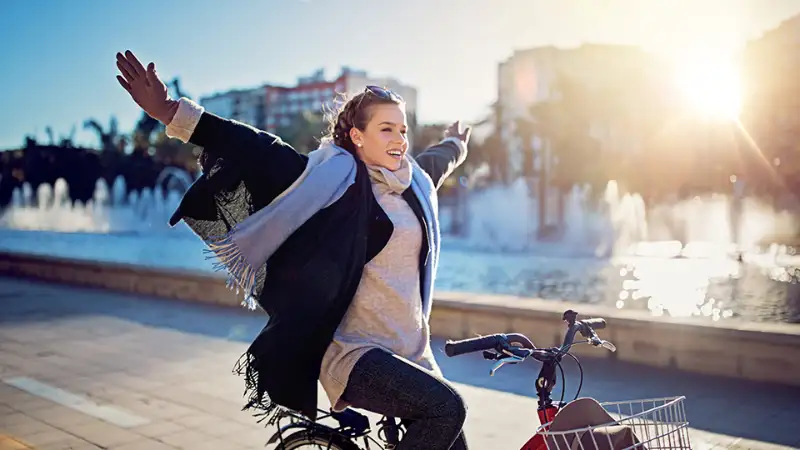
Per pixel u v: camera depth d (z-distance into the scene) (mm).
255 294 2562
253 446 4426
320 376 2520
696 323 6066
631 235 26250
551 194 41062
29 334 7945
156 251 21406
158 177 56438
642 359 6344
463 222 30922
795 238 25438
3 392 5621
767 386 5613
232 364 6531
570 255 19062
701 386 5641
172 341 7566
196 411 5121
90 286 11883
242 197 2541
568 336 2516
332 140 2744
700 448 4301
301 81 83562
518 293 12047
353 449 2607
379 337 2568
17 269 13359
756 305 10477
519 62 58062
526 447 2463
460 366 6434
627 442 2229
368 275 2557
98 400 5402
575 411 2275
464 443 2553
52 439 4543
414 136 56094
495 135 50844
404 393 2334
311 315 2463
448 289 12648
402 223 2600
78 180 56719
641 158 49656
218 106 89312
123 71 2449
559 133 45875
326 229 2504
